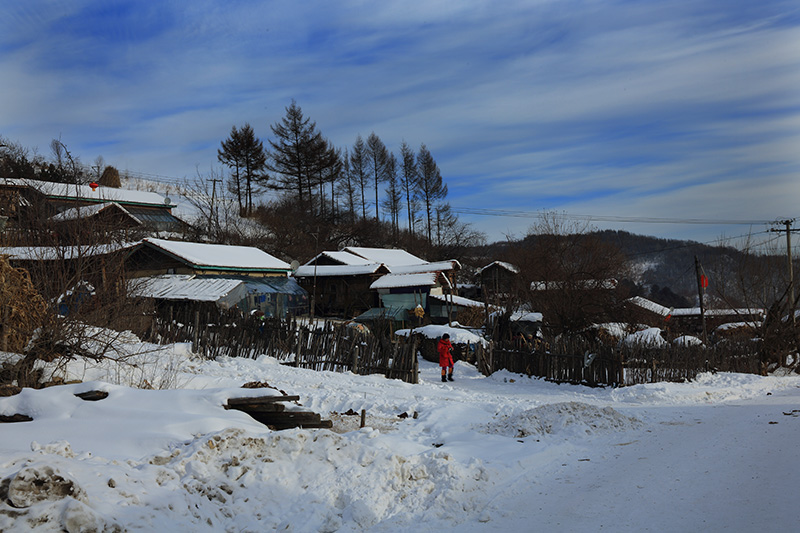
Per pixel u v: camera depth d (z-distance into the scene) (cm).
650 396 1605
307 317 4116
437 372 2427
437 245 8300
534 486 711
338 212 8081
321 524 564
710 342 2711
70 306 1240
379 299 5178
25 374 1104
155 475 557
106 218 1480
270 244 6209
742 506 616
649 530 551
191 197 7719
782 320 2705
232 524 542
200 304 2998
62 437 704
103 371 1266
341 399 1335
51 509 431
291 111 8031
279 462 639
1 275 1192
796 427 1088
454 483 663
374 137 9138
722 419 1212
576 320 3152
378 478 647
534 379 2141
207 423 749
